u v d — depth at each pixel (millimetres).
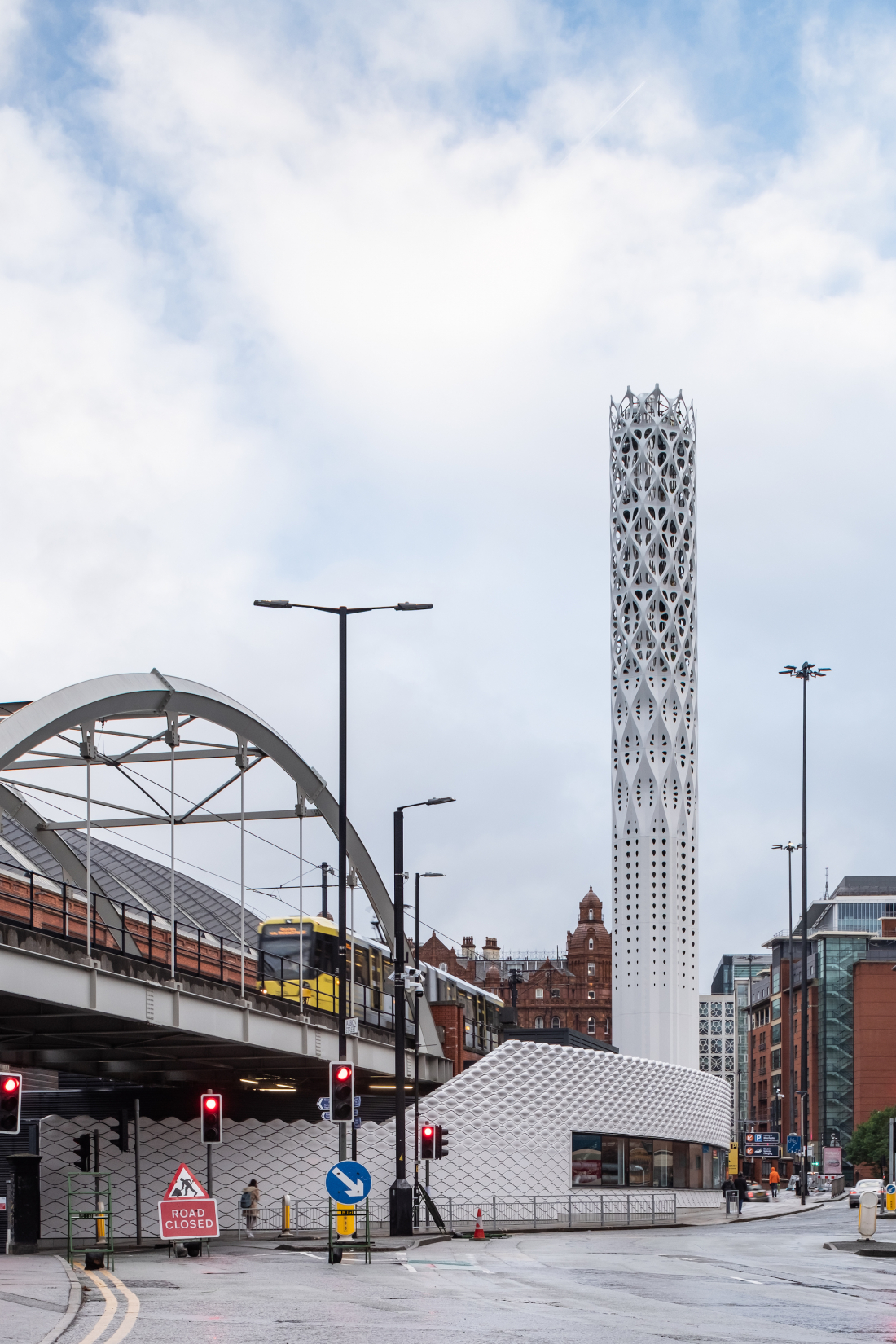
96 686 38438
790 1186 110188
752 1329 15234
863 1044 148625
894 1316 17062
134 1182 51625
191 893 73000
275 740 48062
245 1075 52812
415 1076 54969
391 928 59250
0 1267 24344
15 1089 24953
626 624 94625
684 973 91938
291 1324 15320
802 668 92250
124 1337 13680
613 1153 67062
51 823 45031
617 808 94000
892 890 191000
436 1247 35625
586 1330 14852
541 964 183500
